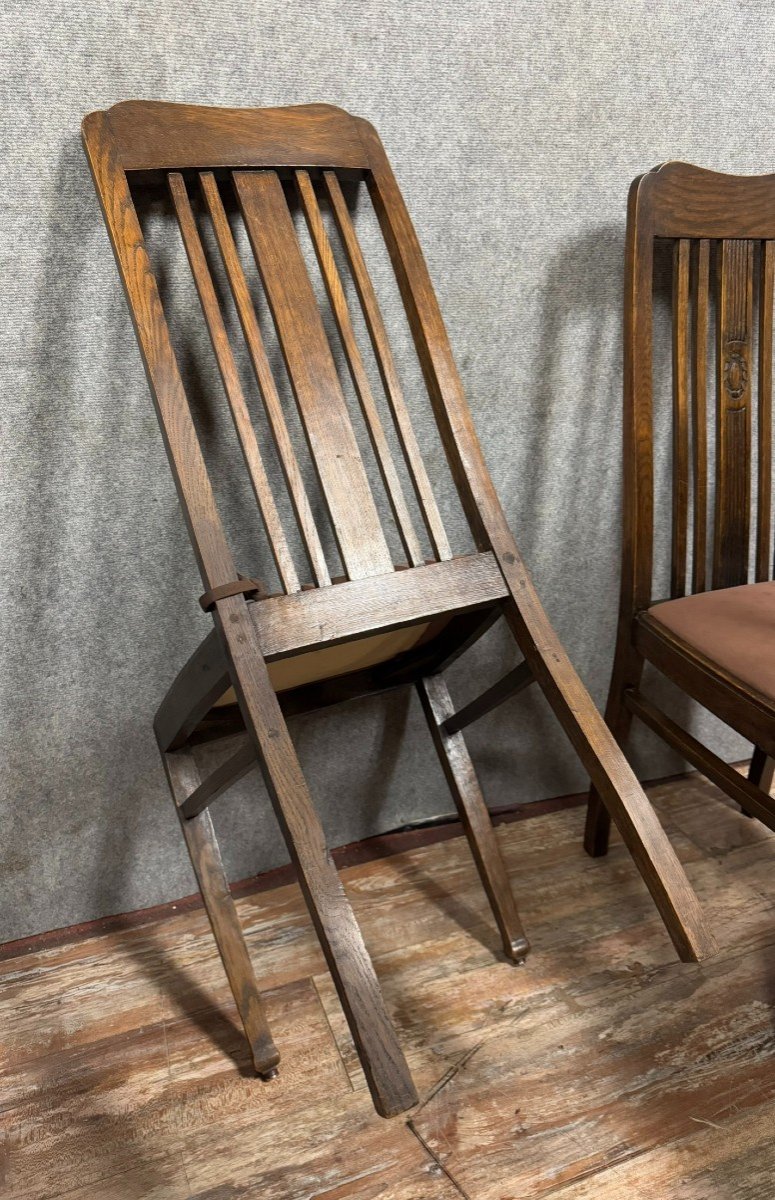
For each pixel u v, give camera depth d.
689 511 1.56
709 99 1.29
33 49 0.96
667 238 1.21
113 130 0.95
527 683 1.06
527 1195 0.94
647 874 0.91
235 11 1.02
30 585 1.19
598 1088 1.06
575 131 1.23
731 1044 1.11
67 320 1.08
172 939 1.35
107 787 1.32
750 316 1.27
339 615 0.95
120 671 1.27
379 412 1.31
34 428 1.11
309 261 1.18
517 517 1.43
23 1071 1.14
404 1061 0.82
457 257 1.24
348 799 1.50
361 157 1.07
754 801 1.07
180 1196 0.97
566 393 1.38
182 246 1.11
